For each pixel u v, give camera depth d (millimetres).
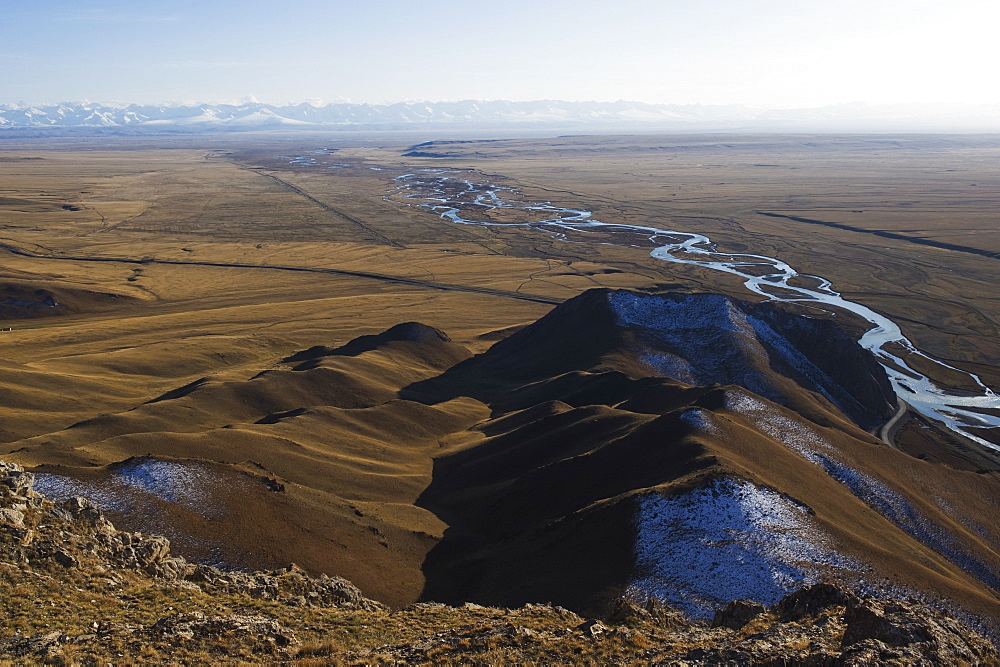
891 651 24641
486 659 27297
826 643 27016
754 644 26984
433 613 38062
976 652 26422
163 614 30969
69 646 25219
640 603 45406
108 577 33344
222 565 48219
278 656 27672
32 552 32844
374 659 27016
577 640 29891
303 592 39969
